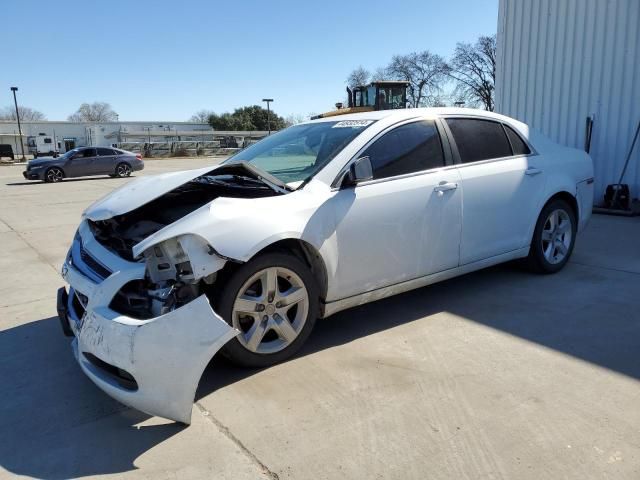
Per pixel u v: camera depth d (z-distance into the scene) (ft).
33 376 10.95
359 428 8.54
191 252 8.96
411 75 144.77
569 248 16.65
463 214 13.15
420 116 13.05
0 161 148.97
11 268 20.33
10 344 12.66
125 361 8.22
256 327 10.14
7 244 25.23
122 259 9.64
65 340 12.82
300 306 10.73
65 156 72.84
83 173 73.46
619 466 7.39
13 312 15.03
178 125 251.60
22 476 7.73
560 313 13.17
